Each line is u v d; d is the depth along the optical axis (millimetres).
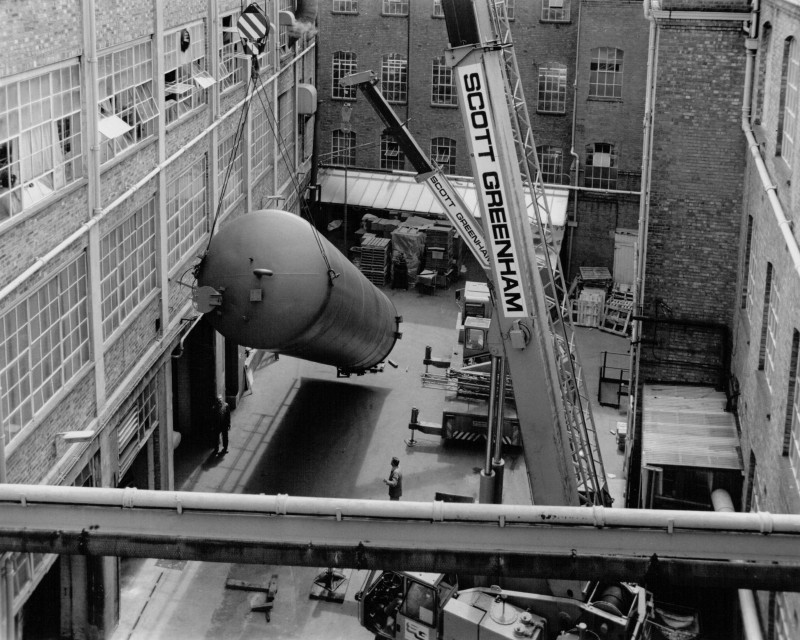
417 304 40000
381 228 42594
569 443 19500
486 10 18359
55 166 18578
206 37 27922
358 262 41562
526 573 13859
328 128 44750
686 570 13602
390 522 13922
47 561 19062
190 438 29391
